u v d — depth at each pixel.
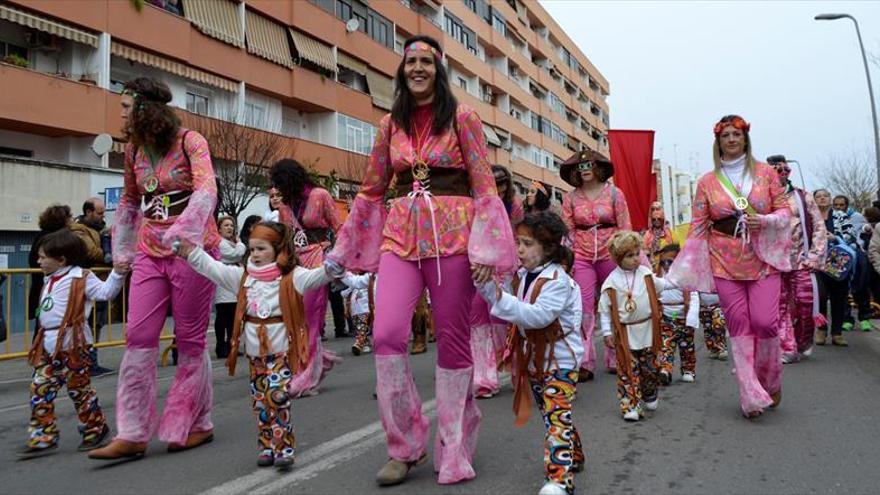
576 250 6.66
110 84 18.33
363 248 3.73
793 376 6.38
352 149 26.98
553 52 54.09
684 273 5.05
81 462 4.05
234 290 3.91
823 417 4.77
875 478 3.46
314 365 5.92
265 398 3.81
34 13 15.61
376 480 3.44
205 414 4.36
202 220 3.84
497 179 6.46
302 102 24.52
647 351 5.02
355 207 3.72
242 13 21.72
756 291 4.75
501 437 4.34
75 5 16.36
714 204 4.86
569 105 57.38
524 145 46.75
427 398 5.69
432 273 3.43
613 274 5.15
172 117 4.05
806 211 7.44
